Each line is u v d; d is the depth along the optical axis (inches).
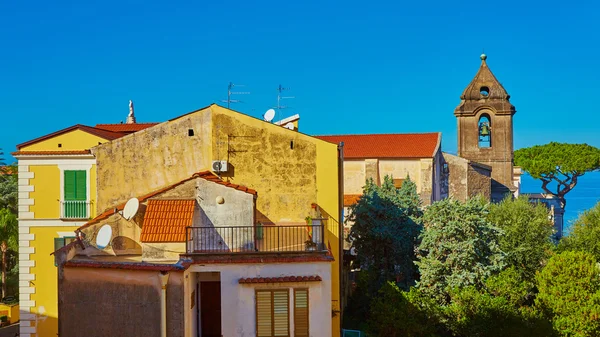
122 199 1143.6
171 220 987.9
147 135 1150.3
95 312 877.8
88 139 1322.6
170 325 847.1
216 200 1023.6
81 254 988.6
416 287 1423.5
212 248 1019.3
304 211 1135.0
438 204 1457.9
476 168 2566.4
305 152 1143.0
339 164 1225.4
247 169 1139.3
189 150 1147.9
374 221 1513.3
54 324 1295.5
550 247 1734.7
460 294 1332.4
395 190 1620.3
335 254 1139.9
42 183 1309.1
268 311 913.5
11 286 2060.8
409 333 1267.2
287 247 1114.1
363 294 1459.2
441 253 1428.4
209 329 1013.2
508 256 1566.2
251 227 993.5
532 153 3954.2
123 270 860.6
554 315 1364.4
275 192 1136.8
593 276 1378.0
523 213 1733.5
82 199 1306.6
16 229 2001.7
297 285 916.6
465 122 2982.3
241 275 918.4
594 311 1310.3
